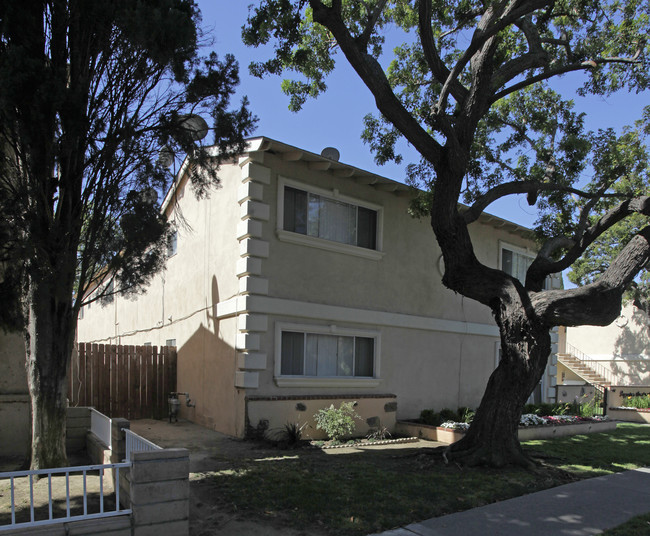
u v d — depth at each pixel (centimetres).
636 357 2356
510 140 1165
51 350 676
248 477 700
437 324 1327
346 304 1151
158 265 708
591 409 1645
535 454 916
